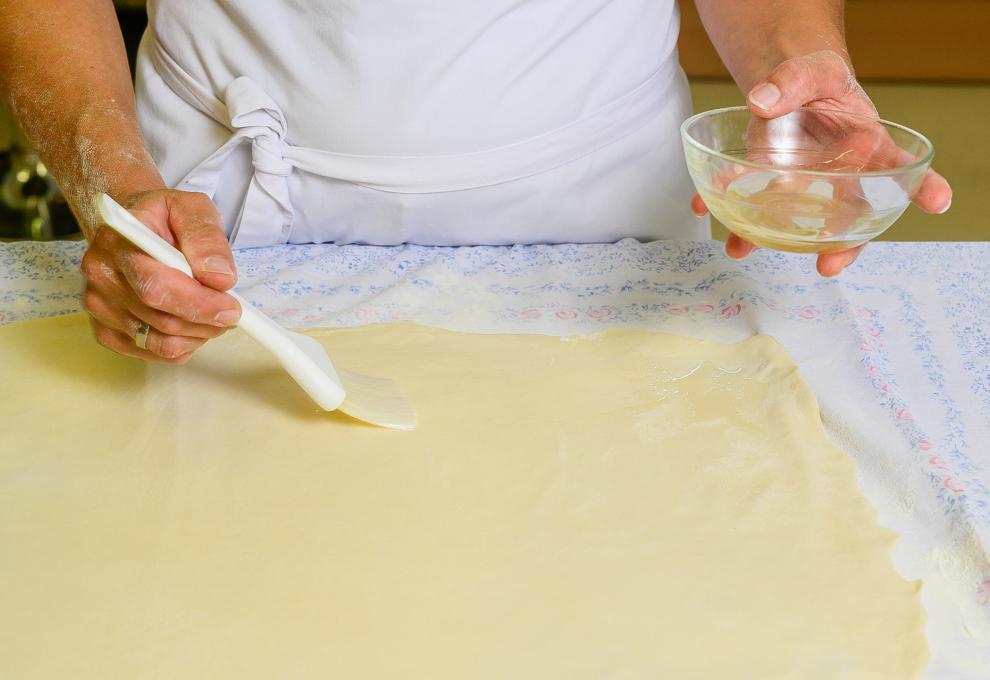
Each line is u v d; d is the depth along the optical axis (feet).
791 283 3.39
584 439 2.60
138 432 2.60
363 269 3.52
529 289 3.39
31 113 2.99
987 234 8.34
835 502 2.38
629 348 3.00
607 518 2.33
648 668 1.95
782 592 2.13
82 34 3.13
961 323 3.18
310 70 3.27
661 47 3.63
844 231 2.30
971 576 2.22
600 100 3.48
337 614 2.07
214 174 3.45
